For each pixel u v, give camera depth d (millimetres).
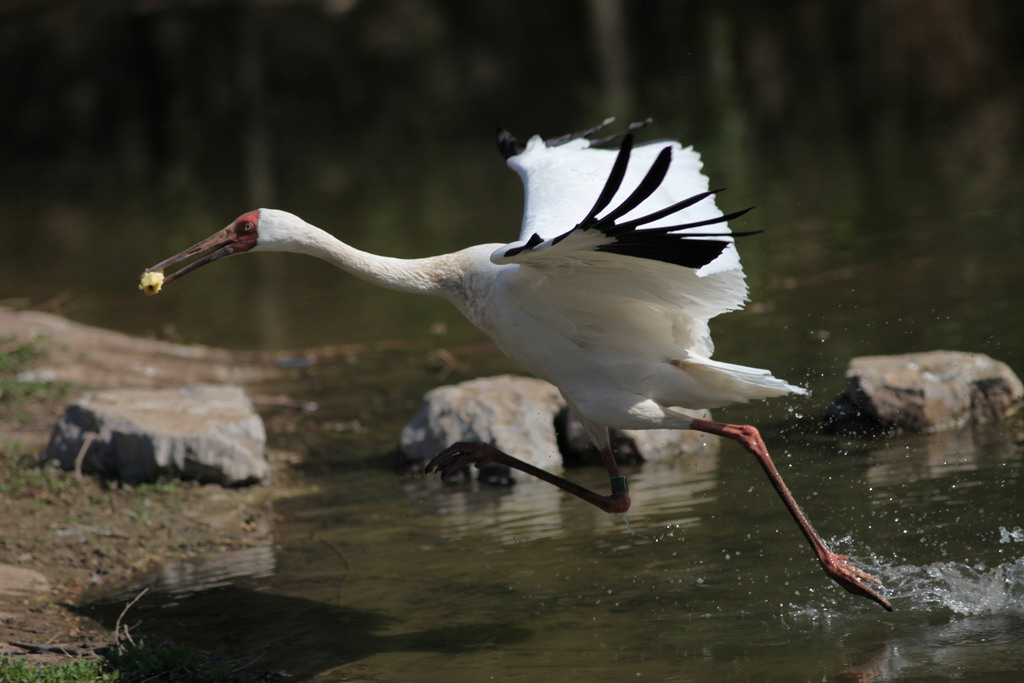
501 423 11812
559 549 9602
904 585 8336
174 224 26328
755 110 30438
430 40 46562
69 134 39250
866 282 16438
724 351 14156
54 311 19672
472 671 7660
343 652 8133
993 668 7016
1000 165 22781
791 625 7934
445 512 10781
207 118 39375
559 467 11695
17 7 53531
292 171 31312
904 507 9531
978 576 8336
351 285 20750
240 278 21844
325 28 49562
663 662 7520
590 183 9602
